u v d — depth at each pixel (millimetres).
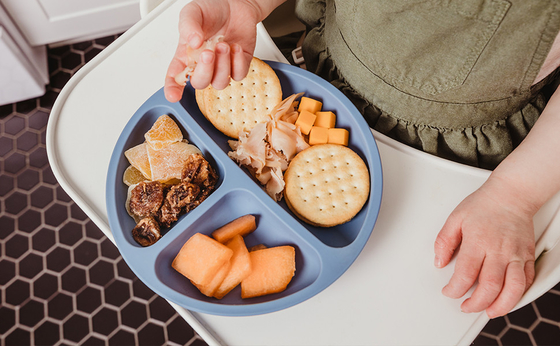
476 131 765
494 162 813
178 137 708
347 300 641
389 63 677
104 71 787
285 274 639
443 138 783
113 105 765
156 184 673
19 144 1701
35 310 1527
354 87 777
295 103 738
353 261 608
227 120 724
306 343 623
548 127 639
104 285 1558
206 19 598
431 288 644
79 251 1592
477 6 540
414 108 732
